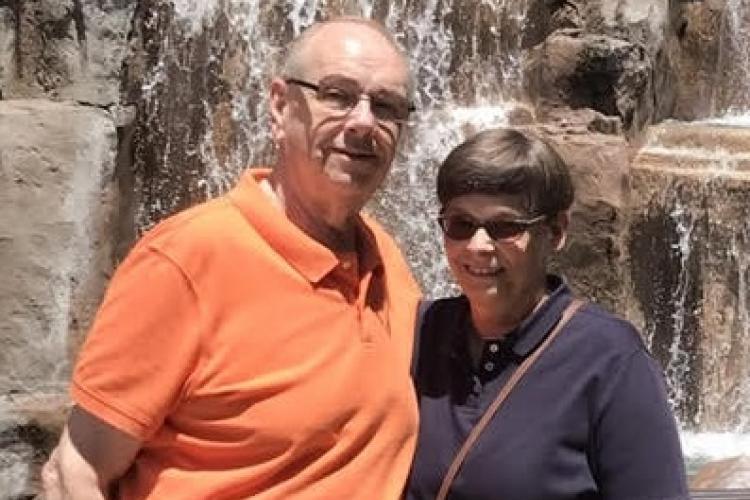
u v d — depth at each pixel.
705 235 9.77
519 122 10.69
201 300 3.26
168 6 10.22
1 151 8.35
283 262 3.33
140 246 3.31
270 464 3.28
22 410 7.79
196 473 3.31
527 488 3.20
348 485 3.31
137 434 3.24
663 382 3.27
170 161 10.24
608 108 10.44
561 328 3.28
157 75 10.15
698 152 10.34
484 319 3.34
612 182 9.59
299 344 3.30
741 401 9.82
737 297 9.77
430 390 3.43
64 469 3.26
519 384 3.26
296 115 3.38
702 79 12.49
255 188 3.38
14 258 8.29
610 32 10.91
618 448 3.18
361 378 3.35
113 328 3.25
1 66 9.09
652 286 9.91
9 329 8.23
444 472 3.31
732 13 12.76
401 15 11.27
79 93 9.15
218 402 3.28
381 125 3.38
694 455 9.13
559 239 3.42
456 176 3.30
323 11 10.96
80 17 9.19
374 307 3.53
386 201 10.46
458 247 3.32
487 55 11.27
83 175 8.62
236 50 10.59
